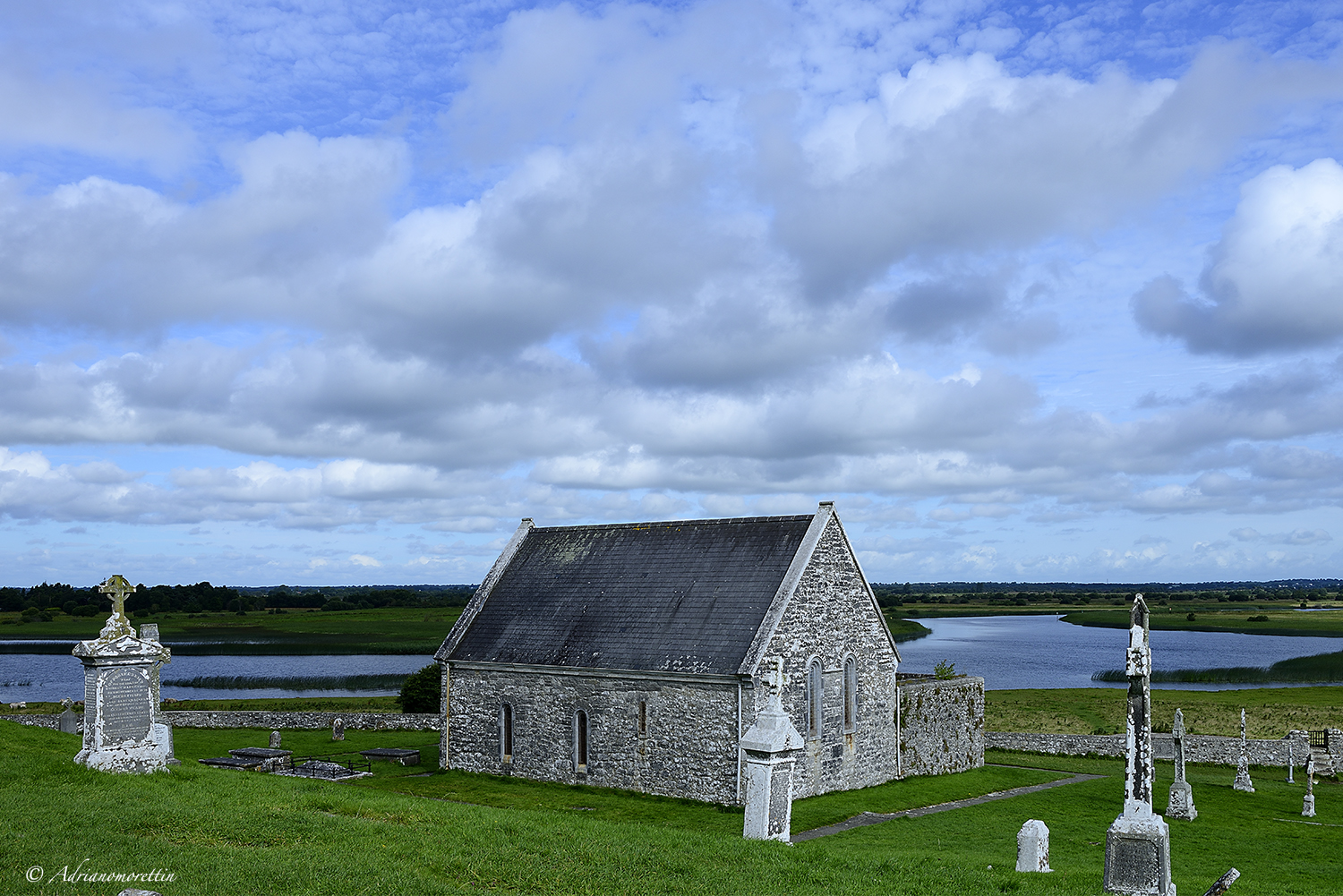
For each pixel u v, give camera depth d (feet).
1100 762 185.47
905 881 66.49
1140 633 65.36
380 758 163.84
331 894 51.29
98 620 646.33
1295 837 117.19
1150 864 63.41
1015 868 79.46
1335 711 231.71
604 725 138.41
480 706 152.87
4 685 332.19
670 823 116.37
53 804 67.62
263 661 418.51
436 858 61.72
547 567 164.14
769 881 63.10
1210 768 179.93
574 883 59.31
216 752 168.04
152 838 61.26
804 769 133.49
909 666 430.61
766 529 145.48
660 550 153.89
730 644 130.31
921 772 156.46
